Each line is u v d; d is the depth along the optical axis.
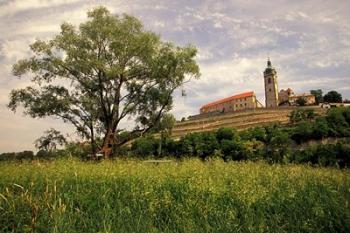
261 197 6.70
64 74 29.91
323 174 9.34
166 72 30.41
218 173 9.27
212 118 153.75
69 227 5.02
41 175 7.71
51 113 29.61
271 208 6.53
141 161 12.97
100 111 30.92
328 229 5.80
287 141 72.19
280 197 6.86
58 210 5.39
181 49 30.89
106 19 30.50
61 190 6.54
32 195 6.06
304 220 5.95
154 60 30.45
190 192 6.81
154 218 5.86
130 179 7.52
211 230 5.53
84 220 5.46
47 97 29.55
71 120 30.05
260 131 89.19
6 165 10.66
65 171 8.30
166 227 5.50
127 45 30.33
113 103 30.45
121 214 5.70
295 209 6.39
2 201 5.68
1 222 5.12
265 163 12.91
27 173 8.04
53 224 5.04
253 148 69.19
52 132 29.12
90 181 7.27
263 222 5.74
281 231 5.61
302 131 95.06
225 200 6.67
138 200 6.36
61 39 29.77
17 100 29.44
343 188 7.81
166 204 6.27
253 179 8.05
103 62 29.12
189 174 8.14
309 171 9.97
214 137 74.19
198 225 5.67
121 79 30.33
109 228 4.89
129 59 30.91
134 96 31.47
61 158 12.49
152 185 7.00
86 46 30.30
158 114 31.56
